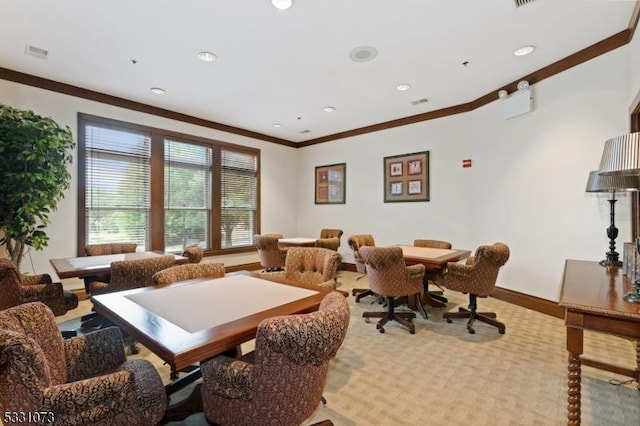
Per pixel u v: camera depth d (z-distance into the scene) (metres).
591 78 2.99
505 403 1.87
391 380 2.13
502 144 3.92
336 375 2.20
